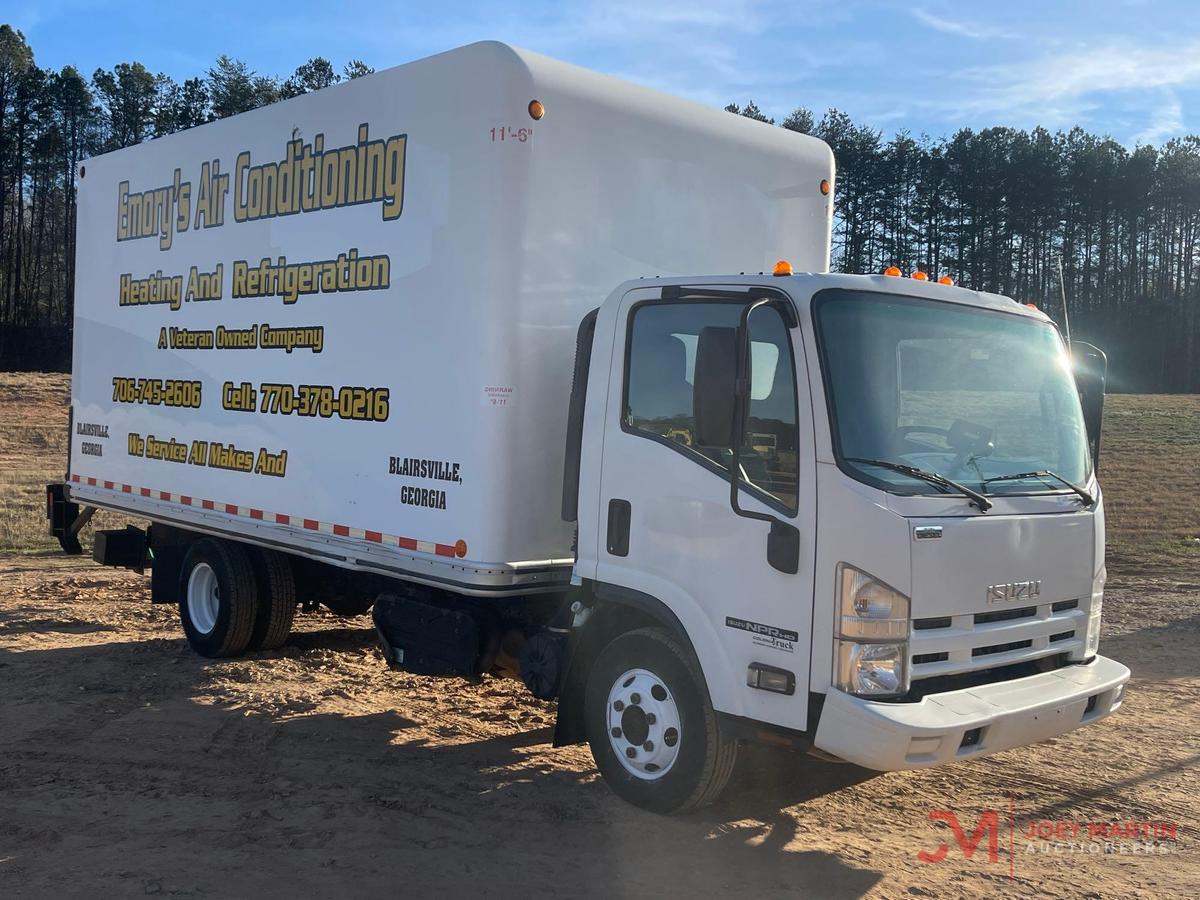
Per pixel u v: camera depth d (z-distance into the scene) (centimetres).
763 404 498
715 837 527
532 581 604
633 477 546
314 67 7112
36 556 1433
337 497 699
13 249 7575
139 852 497
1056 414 557
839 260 6750
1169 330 7025
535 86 592
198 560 873
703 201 676
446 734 690
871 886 481
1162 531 1711
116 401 944
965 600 477
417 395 634
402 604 679
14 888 458
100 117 7681
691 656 525
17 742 657
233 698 756
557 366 608
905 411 496
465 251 602
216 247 818
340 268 697
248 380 783
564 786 595
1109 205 6838
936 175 6644
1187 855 527
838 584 464
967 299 541
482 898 457
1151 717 767
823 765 640
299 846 507
